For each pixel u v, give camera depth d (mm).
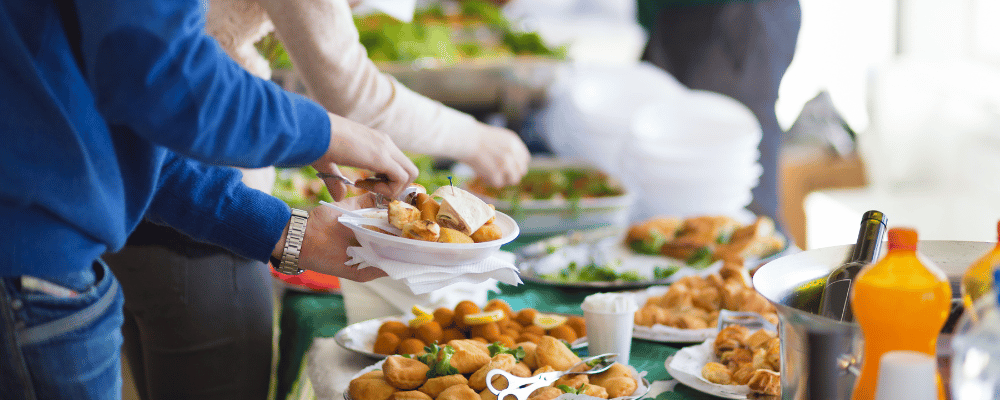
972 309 626
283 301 1631
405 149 1597
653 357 1241
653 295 1516
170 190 1124
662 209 2424
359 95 1423
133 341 1533
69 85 827
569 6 5496
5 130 795
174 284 1422
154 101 763
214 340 1462
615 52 5059
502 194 2400
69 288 879
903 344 662
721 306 1388
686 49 2982
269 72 1522
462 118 1707
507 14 4703
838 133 3861
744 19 2861
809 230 3680
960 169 3623
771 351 1063
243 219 1132
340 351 1293
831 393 770
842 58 3799
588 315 1177
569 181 2494
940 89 3607
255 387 1517
